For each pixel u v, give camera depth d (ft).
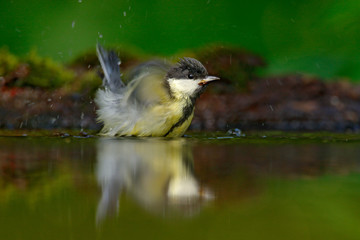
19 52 50.52
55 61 48.62
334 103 43.73
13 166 18.13
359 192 13.51
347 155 21.97
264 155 21.86
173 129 31.86
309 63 52.85
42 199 12.32
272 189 13.83
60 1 53.21
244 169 17.70
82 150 23.68
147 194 13.33
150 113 31.24
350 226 10.03
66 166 18.20
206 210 11.28
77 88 43.45
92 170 17.21
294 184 14.62
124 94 32.63
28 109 38.83
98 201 12.13
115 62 34.76
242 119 39.17
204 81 32.24
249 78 47.50
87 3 53.16
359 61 52.85
